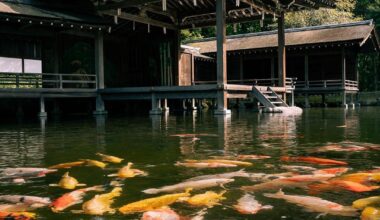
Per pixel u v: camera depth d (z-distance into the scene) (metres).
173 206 2.40
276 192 2.69
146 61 18.78
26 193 2.82
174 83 18.44
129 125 9.04
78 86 16.33
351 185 2.83
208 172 3.38
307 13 32.56
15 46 14.23
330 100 24.88
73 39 16.16
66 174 3.34
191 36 36.00
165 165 3.74
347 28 22.14
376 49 24.02
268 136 6.17
